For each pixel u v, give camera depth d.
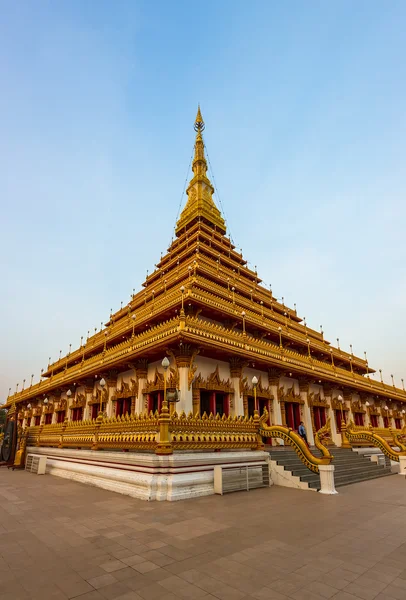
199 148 48.94
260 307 31.66
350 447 25.98
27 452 26.36
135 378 25.36
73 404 34.09
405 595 5.15
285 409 28.22
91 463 16.89
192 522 9.02
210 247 35.31
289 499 12.34
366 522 9.18
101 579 5.64
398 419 47.50
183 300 21.83
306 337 33.56
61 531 8.27
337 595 5.14
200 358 22.30
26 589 5.30
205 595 5.12
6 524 8.95
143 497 12.14
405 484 17.45
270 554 6.72
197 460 13.66
